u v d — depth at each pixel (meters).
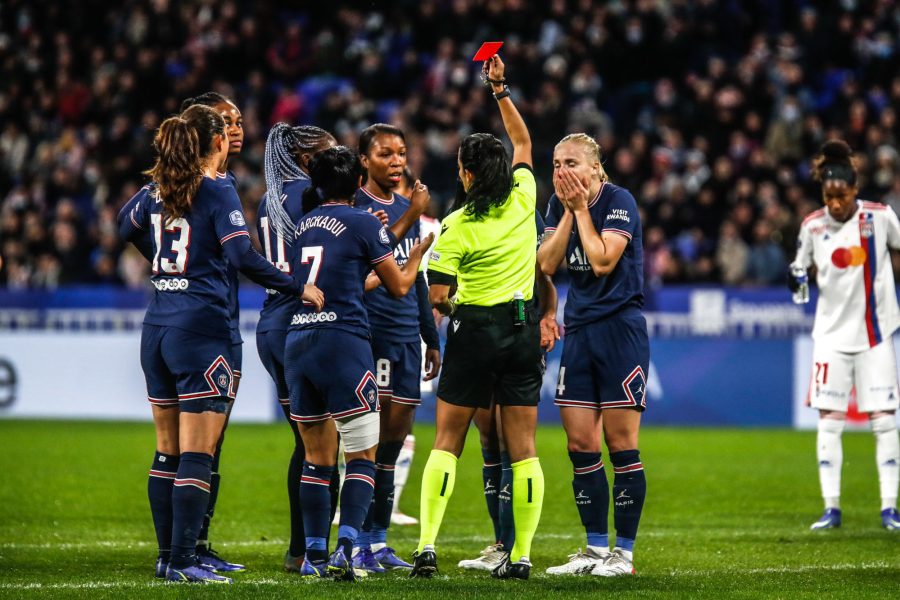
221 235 21.14
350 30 80.31
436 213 66.38
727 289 56.88
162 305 21.61
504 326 21.38
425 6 78.19
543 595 19.56
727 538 28.16
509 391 21.69
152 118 74.12
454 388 21.55
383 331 24.09
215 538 28.36
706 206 64.25
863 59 74.06
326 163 22.02
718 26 76.94
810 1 79.75
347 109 72.38
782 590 20.62
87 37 83.69
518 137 23.55
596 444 22.86
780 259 60.75
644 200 65.44
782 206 65.81
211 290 21.48
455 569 23.34
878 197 64.75
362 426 21.41
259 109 74.56
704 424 56.88
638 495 22.58
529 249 21.92
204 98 24.39
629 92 73.62
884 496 30.38
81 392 60.25
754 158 66.50
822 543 27.27
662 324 57.25
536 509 21.42
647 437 52.19
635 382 22.53
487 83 23.61
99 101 77.62
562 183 22.14
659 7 75.19
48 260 66.88
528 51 72.25
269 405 58.56
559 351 57.84
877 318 30.67
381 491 24.08
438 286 21.38
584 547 26.95
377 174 24.42
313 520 21.70
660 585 20.97
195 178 21.38
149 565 23.86
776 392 56.53
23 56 81.06
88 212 72.88
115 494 35.47
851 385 30.89
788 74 70.62
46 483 37.44
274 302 23.78
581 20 74.50
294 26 79.38
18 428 54.81
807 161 68.56
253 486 37.41
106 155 74.38
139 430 54.19
